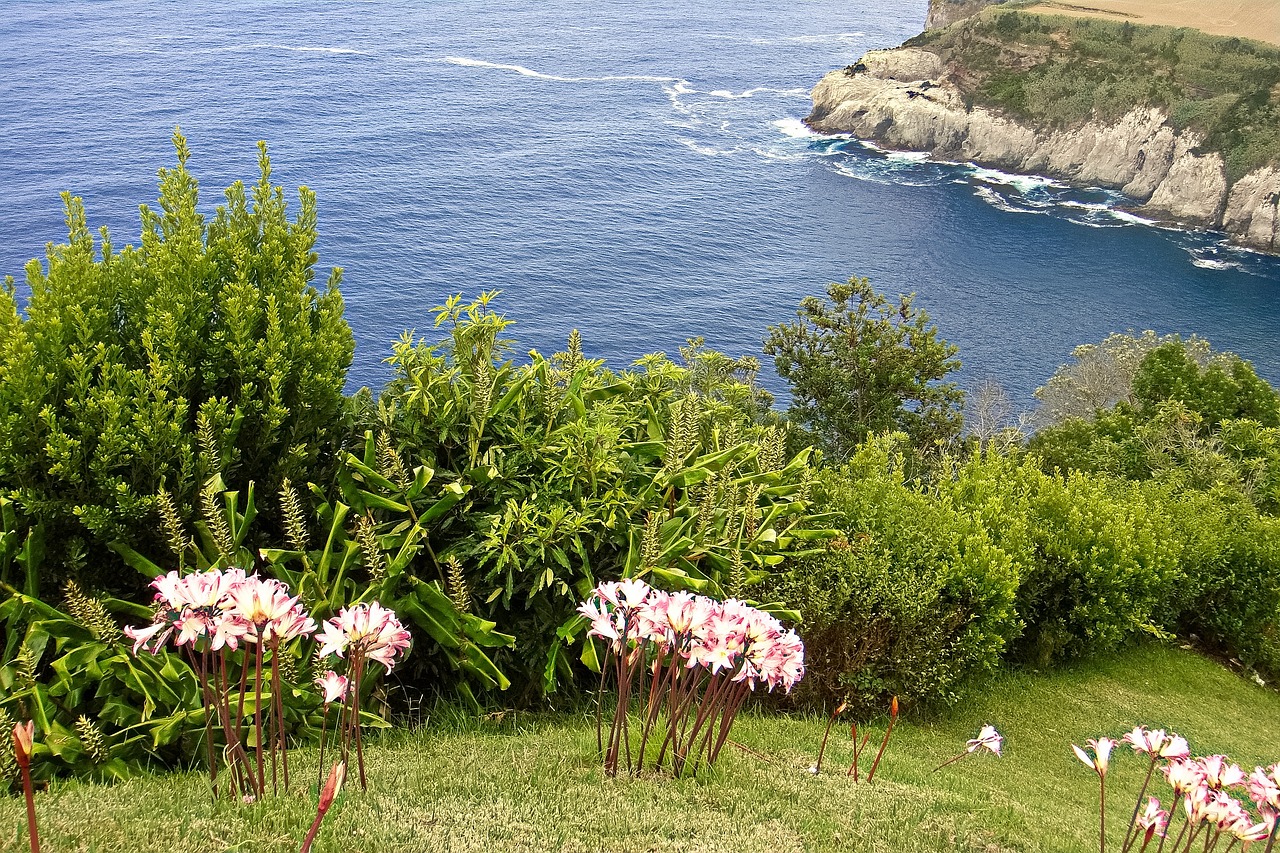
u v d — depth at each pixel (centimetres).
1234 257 9869
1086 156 11819
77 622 601
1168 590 1420
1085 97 11869
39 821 398
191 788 479
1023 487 1458
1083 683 1248
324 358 725
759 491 928
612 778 524
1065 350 8106
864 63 14188
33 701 564
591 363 939
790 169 12850
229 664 612
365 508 742
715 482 870
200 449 663
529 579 759
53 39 19212
